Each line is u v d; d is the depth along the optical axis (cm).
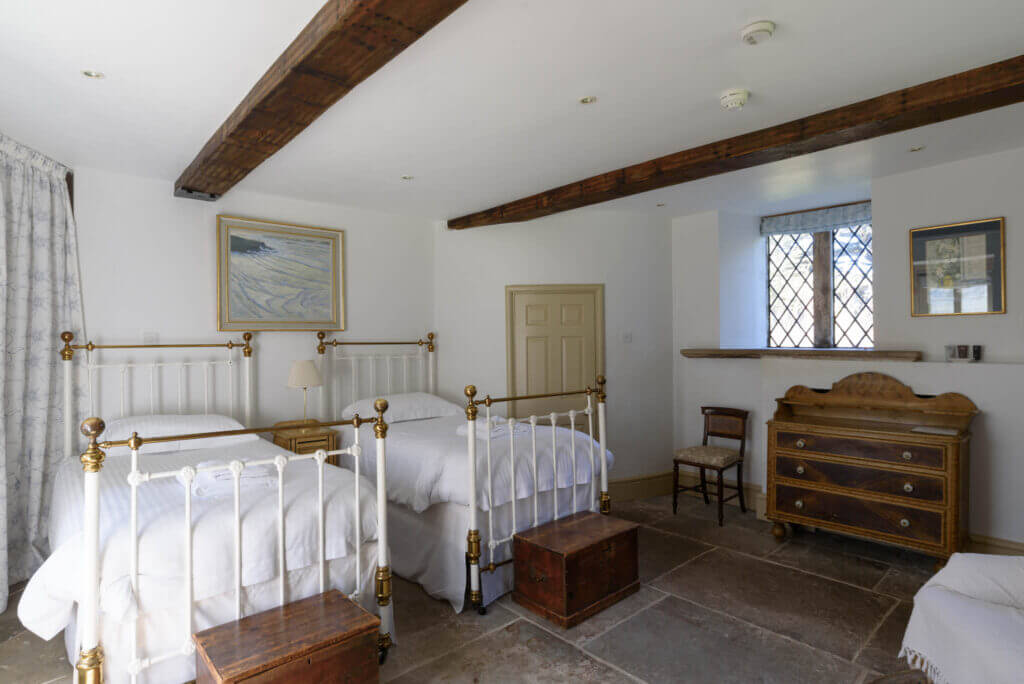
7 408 298
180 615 193
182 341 374
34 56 207
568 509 326
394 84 228
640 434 495
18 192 301
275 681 172
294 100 223
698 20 183
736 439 453
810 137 266
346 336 446
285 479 241
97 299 345
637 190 353
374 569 239
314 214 430
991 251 336
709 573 323
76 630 197
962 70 222
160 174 357
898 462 322
